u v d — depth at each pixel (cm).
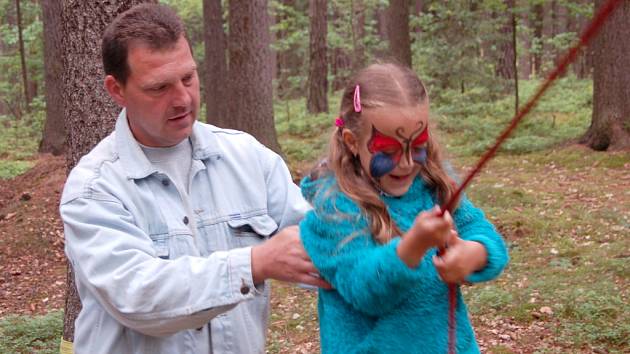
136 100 221
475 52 2069
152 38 217
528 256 846
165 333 216
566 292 696
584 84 2233
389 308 192
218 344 236
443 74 2078
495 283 755
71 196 225
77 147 461
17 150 1880
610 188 1112
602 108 1376
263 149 261
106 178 228
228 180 246
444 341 198
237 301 210
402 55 1930
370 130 194
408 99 192
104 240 217
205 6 1991
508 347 607
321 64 2327
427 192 209
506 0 1855
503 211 1018
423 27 2086
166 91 220
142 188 232
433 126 214
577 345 599
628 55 1349
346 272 193
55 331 725
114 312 216
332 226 197
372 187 202
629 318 629
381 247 188
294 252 206
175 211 235
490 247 195
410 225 202
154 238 230
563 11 2806
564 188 1136
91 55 451
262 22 1401
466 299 706
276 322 716
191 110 227
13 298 902
